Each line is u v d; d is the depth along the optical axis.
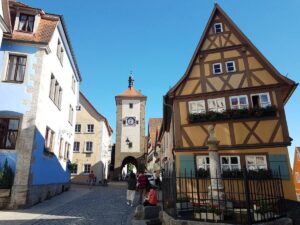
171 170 9.99
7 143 13.20
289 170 14.77
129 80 52.34
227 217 8.71
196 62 18.27
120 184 35.19
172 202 9.14
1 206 12.15
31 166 13.09
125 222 9.73
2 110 13.42
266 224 7.96
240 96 16.86
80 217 10.36
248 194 7.95
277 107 15.90
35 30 15.16
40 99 14.16
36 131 13.66
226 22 18.42
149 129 49.62
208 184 15.47
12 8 15.11
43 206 13.11
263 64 16.94
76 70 24.22
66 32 18.44
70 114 23.12
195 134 16.86
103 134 38.06
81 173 35.94
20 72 14.28
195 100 17.59
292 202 13.77
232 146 15.95
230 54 17.75
